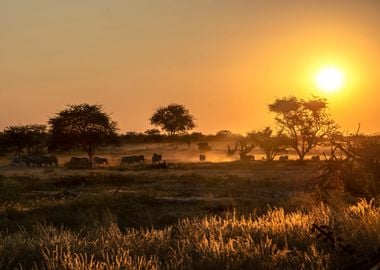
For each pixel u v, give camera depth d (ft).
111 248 28.53
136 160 263.49
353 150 48.93
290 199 63.72
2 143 328.08
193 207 68.59
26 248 29.86
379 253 22.48
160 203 74.13
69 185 123.75
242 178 133.08
